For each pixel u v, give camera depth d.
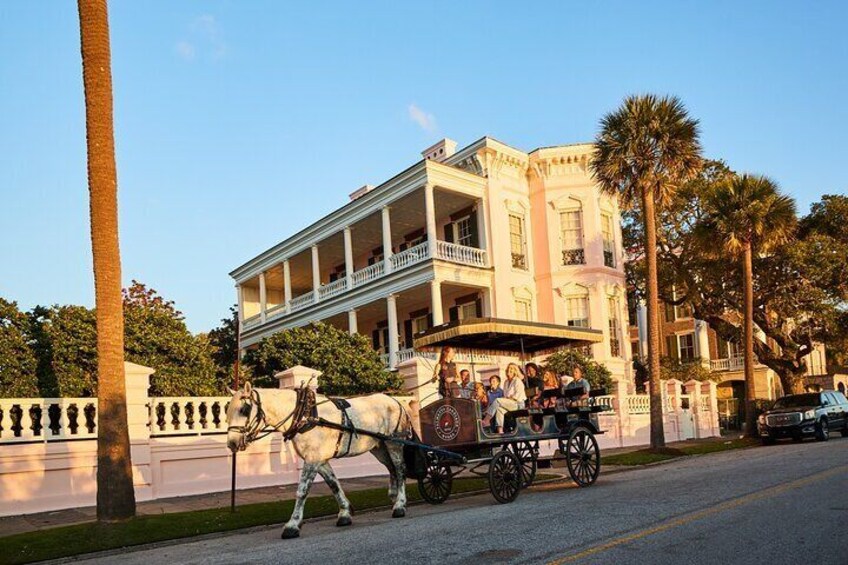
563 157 33.91
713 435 33.75
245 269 44.41
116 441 11.34
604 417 27.08
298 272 45.00
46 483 13.62
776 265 34.84
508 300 32.34
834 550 7.15
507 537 8.72
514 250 33.59
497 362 25.09
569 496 12.84
